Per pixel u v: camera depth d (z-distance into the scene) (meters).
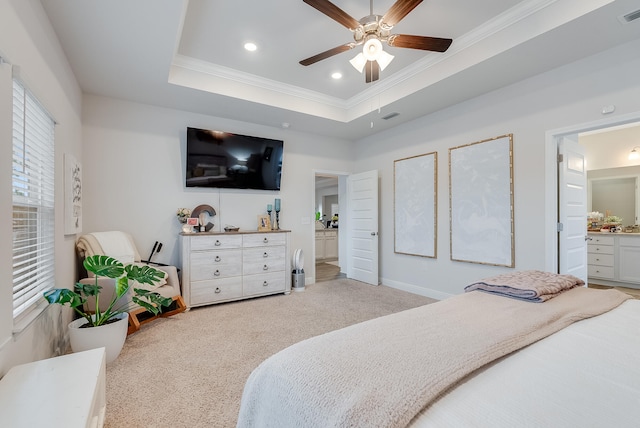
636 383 0.79
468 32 2.79
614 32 2.32
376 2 2.39
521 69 2.91
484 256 3.47
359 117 4.29
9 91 1.40
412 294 4.27
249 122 4.50
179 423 1.60
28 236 1.84
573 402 0.71
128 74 3.00
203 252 3.63
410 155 4.45
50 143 2.17
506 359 0.93
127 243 3.26
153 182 3.81
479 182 3.52
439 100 3.67
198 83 3.36
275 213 4.62
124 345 2.55
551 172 2.93
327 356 0.93
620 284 4.67
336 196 9.63
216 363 2.25
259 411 0.91
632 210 5.09
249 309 3.56
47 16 2.09
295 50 3.08
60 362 1.44
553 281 1.68
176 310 3.29
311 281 5.01
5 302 1.34
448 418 0.66
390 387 0.76
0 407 1.08
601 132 5.27
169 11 2.11
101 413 1.51
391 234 4.77
